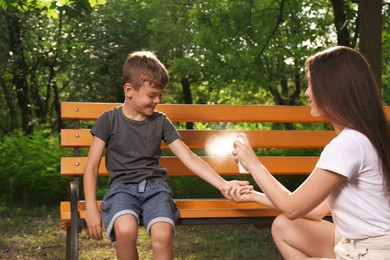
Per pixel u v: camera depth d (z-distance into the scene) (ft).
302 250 11.14
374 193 9.54
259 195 11.39
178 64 54.90
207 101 95.66
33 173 33.06
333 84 9.64
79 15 31.76
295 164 15.24
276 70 64.23
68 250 13.51
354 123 9.57
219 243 22.71
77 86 73.15
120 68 70.59
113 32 68.49
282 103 79.71
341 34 33.78
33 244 22.29
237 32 46.03
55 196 33.12
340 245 10.05
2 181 33.42
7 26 65.77
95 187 12.13
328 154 9.56
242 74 49.96
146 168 12.39
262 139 15.21
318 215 11.19
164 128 12.67
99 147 12.30
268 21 46.11
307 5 47.65
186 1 56.24
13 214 29.37
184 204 13.51
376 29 23.91
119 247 11.35
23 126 72.84
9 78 78.54
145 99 12.17
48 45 70.08
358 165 9.48
